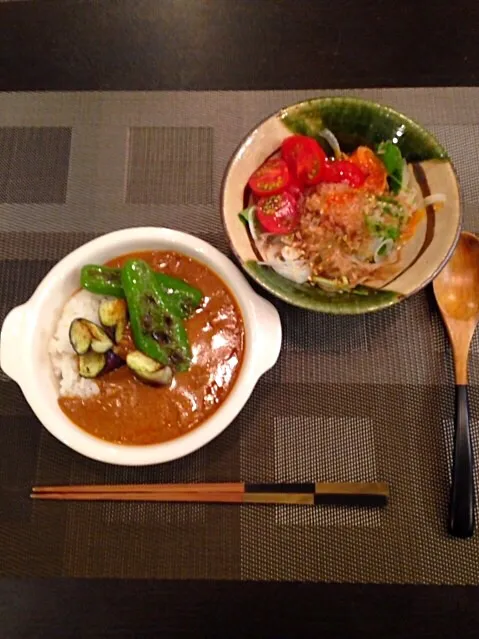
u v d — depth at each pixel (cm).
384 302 35
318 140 40
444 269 41
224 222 37
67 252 44
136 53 49
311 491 39
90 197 45
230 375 38
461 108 46
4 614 37
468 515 37
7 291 43
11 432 41
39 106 48
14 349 37
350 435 40
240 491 39
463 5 49
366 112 38
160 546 39
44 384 38
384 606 37
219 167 46
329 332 42
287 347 41
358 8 49
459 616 37
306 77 48
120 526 39
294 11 49
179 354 38
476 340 42
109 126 47
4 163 46
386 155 39
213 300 39
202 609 37
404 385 41
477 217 44
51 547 39
